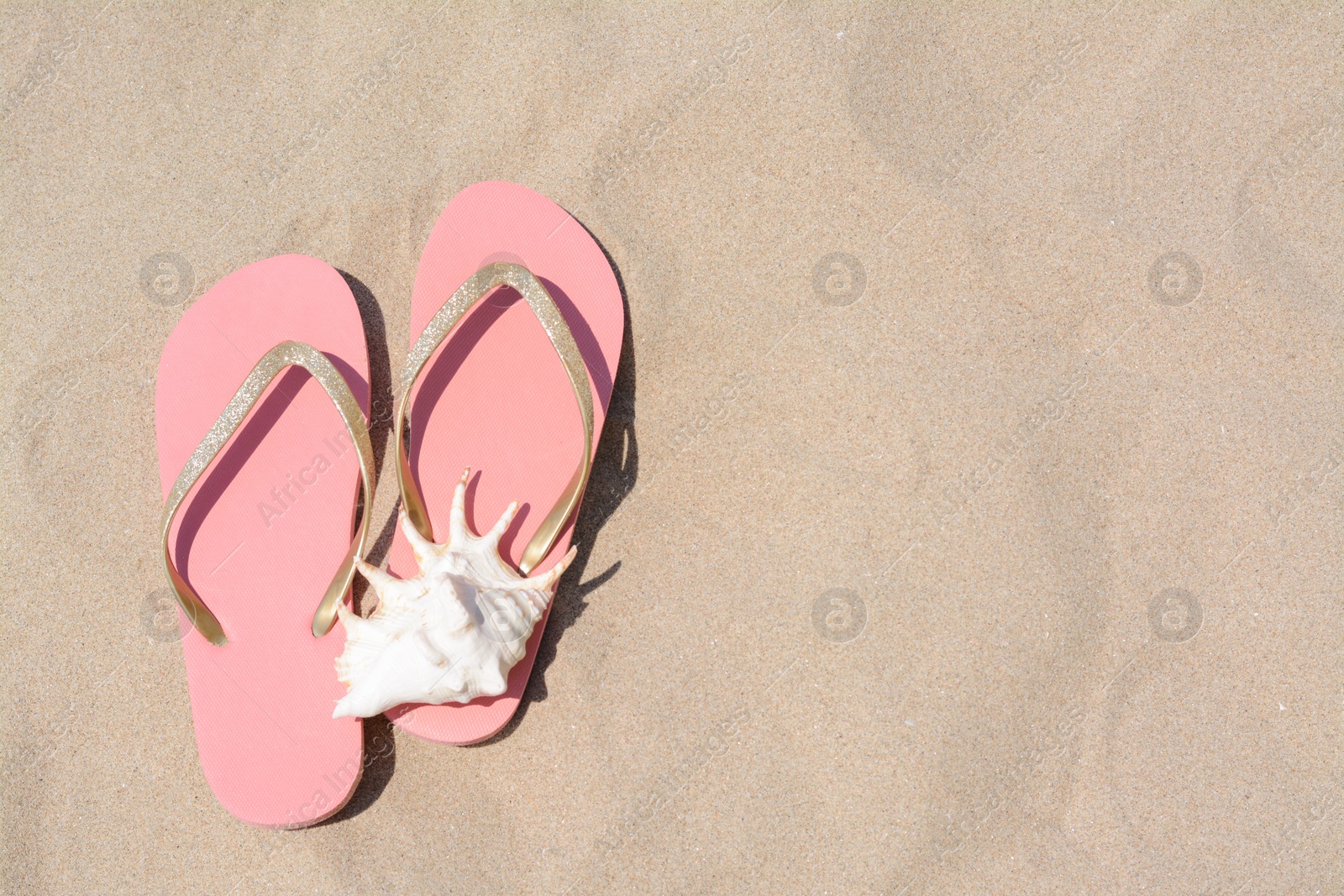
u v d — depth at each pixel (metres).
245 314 0.79
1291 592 0.76
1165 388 0.77
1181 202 0.78
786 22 0.80
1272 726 0.75
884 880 0.74
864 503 0.77
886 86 0.79
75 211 0.82
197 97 0.82
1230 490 0.76
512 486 0.77
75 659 0.78
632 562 0.77
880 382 0.77
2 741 0.78
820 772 0.75
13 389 0.80
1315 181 0.78
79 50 0.82
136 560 0.79
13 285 0.81
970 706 0.75
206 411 0.79
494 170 0.80
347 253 0.80
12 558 0.79
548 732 0.76
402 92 0.81
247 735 0.75
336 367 0.78
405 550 0.77
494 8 0.81
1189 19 0.79
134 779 0.77
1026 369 0.77
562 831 0.75
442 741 0.75
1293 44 0.79
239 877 0.76
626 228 0.79
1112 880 0.74
